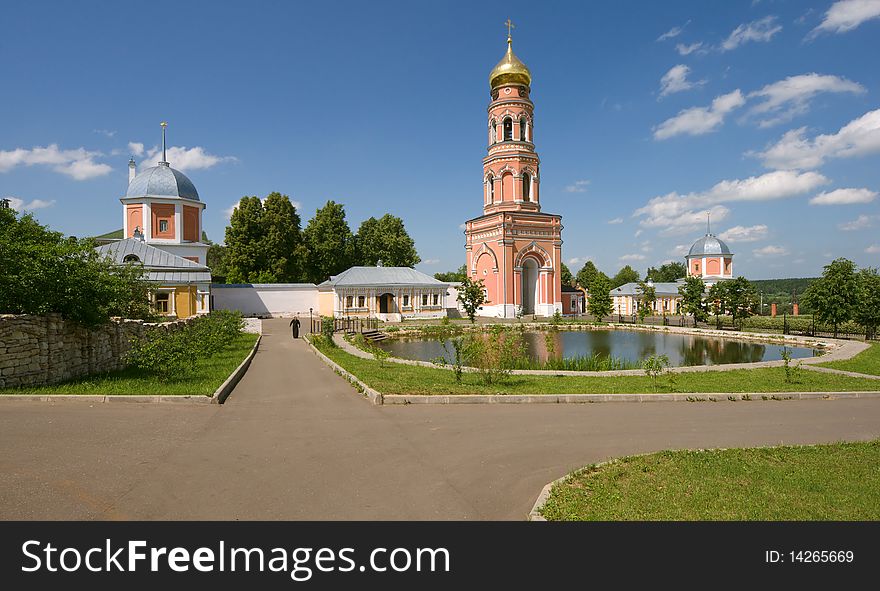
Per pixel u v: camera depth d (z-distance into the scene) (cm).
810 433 1007
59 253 1338
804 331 3856
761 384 1530
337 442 870
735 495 656
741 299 4312
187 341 1762
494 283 5516
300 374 1688
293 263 6116
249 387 1410
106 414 987
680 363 2525
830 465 786
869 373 1862
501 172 5584
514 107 5578
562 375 1702
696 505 624
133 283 2372
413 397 1216
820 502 643
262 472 714
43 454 746
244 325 3594
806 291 3441
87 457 742
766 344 3369
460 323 4672
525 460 801
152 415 1000
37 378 1215
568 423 1047
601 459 818
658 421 1083
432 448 851
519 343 3091
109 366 1548
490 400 1235
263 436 893
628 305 6950
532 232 5544
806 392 1391
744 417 1138
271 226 5972
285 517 585
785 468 767
